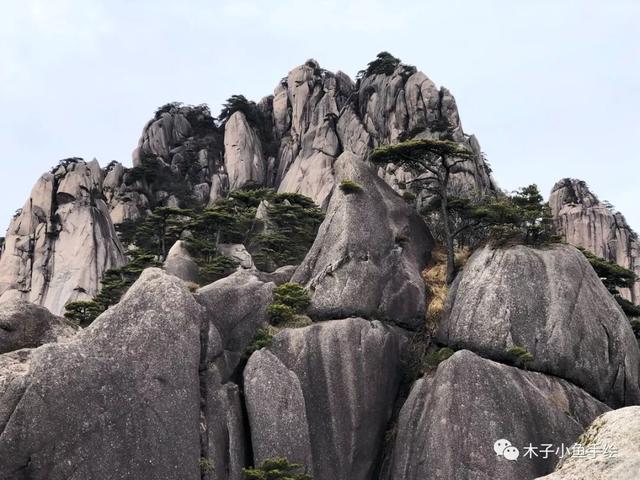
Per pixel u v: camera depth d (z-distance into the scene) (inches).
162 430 2043.6
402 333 2684.5
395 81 4896.7
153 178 5132.9
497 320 2549.2
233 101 5590.6
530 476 2258.9
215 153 5418.3
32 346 2178.9
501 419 2310.5
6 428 1872.5
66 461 1902.1
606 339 2598.4
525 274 2615.7
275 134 5408.5
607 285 3184.1
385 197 2947.8
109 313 2135.8
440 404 2356.1
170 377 2106.3
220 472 2166.6
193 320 2225.6
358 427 2428.6
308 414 2411.4
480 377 2359.7
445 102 4785.9
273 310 2539.4
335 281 2667.3
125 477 1957.4
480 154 4505.4
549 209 2795.3
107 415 1980.8
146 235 3848.4
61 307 4069.9
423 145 2913.4
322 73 5511.8
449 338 2625.5
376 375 2511.1
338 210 2822.3
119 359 2062.0
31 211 4411.9
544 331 2541.8
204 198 5078.7
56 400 1925.4
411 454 2380.7
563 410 2409.0
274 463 2162.9
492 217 2842.0
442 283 2834.6
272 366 2347.4
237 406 2305.6
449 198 3036.4
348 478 2389.3
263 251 3378.4
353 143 4793.3
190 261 3137.3
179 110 5738.2
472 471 2257.6
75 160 4692.4
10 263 4264.3
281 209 3550.7
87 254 4222.4
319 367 2466.8
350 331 2527.1
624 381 2581.2
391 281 2748.5
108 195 5014.8
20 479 1867.6
